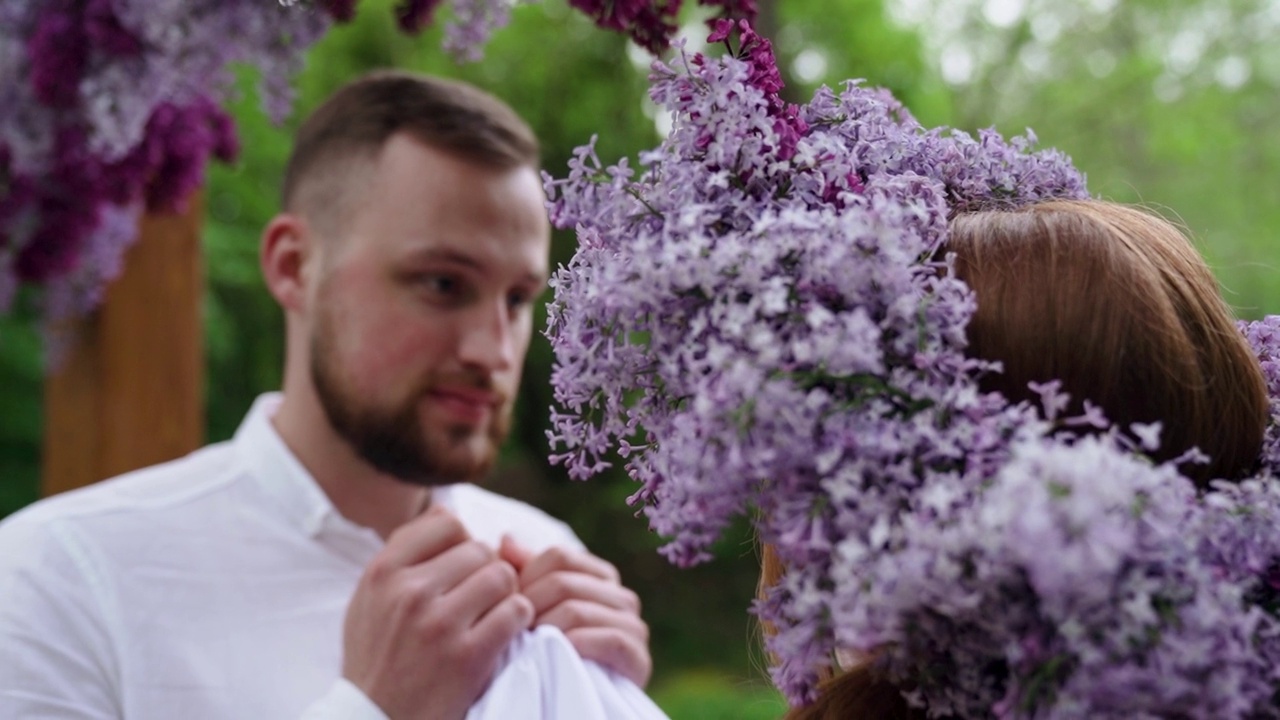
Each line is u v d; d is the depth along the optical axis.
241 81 5.05
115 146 1.44
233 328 6.11
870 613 0.63
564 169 8.46
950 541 0.60
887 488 0.66
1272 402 0.85
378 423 1.49
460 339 1.49
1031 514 0.55
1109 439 0.64
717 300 0.70
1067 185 0.92
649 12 1.16
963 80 7.98
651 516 0.73
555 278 0.82
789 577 0.70
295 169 1.62
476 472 1.55
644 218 0.79
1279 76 8.24
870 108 0.87
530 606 1.20
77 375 2.53
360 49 7.68
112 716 1.41
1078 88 8.34
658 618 7.58
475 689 1.16
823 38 7.40
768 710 2.69
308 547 1.54
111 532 1.48
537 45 8.33
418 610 1.17
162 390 2.56
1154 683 0.60
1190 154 8.10
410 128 1.50
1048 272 0.78
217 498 1.55
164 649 1.44
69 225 1.83
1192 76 8.27
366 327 1.48
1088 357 0.76
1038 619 0.63
